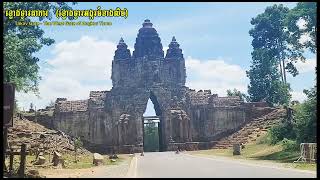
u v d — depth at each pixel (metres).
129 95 85.25
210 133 85.06
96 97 84.81
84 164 41.25
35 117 81.38
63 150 53.12
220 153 61.75
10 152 24.89
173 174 25.62
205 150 79.00
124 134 82.00
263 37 91.38
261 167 30.62
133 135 83.19
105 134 83.06
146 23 90.56
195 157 53.03
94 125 83.00
